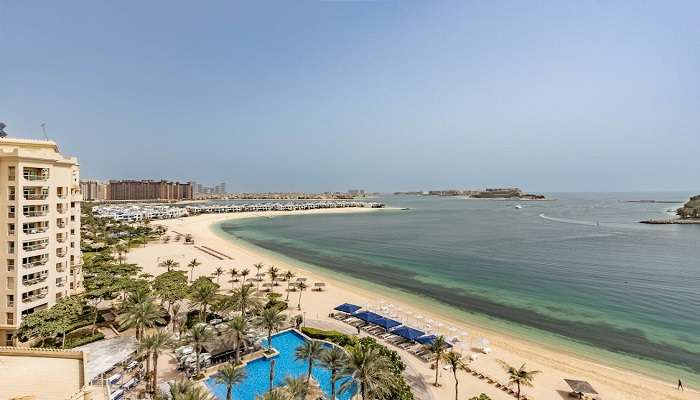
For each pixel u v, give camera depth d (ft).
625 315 250.78
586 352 194.49
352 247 542.57
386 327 202.08
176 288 216.54
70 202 201.98
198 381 147.13
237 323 163.53
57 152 208.74
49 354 111.04
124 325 159.12
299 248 534.37
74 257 213.87
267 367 163.73
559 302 279.90
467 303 278.67
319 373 159.74
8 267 166.09
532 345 203.00
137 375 146.72
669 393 153.79
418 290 314.14
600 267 395.75
